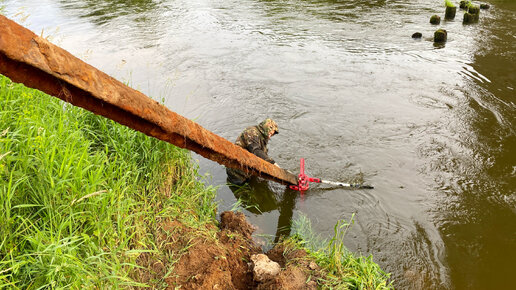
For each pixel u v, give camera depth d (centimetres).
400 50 1098
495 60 1009
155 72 945
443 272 415
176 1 1733
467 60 1015
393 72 951
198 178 559
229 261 384
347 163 610
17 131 313
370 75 935
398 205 519
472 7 1329
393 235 468
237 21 1398
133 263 324
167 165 454
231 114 759
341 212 508
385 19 1401
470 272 416
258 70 966
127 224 354
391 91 851
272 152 639
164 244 370
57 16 1460
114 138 432
